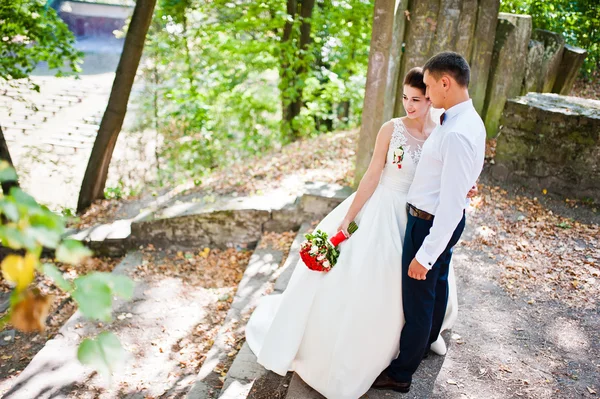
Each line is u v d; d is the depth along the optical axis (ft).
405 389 9.23
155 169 30.07
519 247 14.79
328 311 8.72
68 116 46.62
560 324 11.46
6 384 13.89
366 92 16.85
